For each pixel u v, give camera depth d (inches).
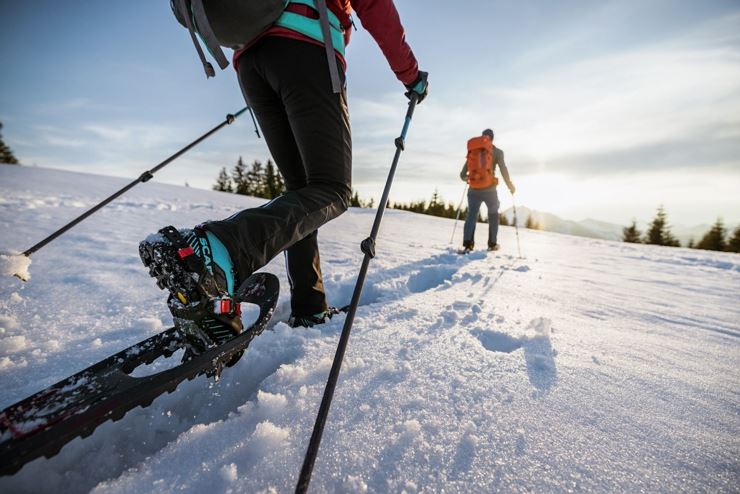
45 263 86.9
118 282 76.7
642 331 65.4
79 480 27.5
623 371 46.2
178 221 179.8
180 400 37.3
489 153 191.6
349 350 47.8
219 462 27.7
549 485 26.3
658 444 31.4
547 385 40.9
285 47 41.6
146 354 36.2
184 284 31.4
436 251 170.7
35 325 53.2
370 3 44.6
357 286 39.5
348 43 52.0
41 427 23.6
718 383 44.4
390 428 31.8
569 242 308.5
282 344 49.1
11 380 38.4
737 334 66.9
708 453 30.5
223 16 39.3
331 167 44.8
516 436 31.4
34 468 26.8
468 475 26.9
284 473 26.7
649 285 120.9
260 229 36.8
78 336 50.3
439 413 34.2
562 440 31.3
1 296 63.6
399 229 281.0
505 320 65.4
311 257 58.9
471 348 50.3
